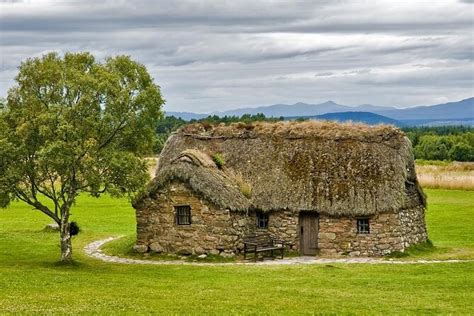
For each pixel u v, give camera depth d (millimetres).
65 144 31688
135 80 35406
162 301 24484
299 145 43094
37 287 27266
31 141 33406
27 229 51188
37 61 34438
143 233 40438
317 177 41281
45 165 32625
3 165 33156
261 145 44000
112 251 41781
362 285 29719
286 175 41938
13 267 33750
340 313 23031
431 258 39281
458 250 42906
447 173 91812
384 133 42406
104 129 34438
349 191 40250
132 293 26219
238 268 35094
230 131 45656
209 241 38969
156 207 40188
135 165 33875
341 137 42562
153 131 36031
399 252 39750
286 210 41094
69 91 33844
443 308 24484
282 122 45844
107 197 75125
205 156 41969
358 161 41281
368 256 39906
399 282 30438
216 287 28672
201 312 22562
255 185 42156
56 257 38469
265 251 39312
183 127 47562
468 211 62969
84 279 29797
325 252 40594
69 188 34875
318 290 28125
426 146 154500
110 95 34281
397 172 40656
